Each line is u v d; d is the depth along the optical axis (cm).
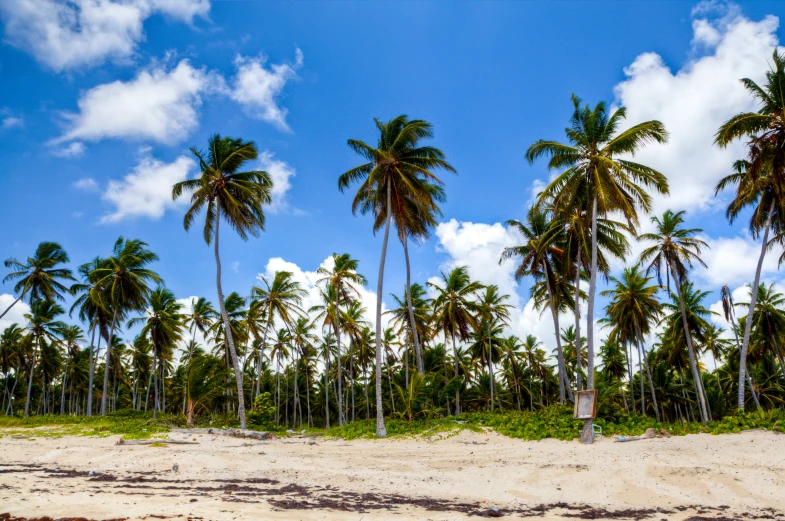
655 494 1062
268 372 6531
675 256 3372
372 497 1014
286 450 1922
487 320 4253
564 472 1337
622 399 5931
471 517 821
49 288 3975
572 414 2427
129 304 3891
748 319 2511
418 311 4147
